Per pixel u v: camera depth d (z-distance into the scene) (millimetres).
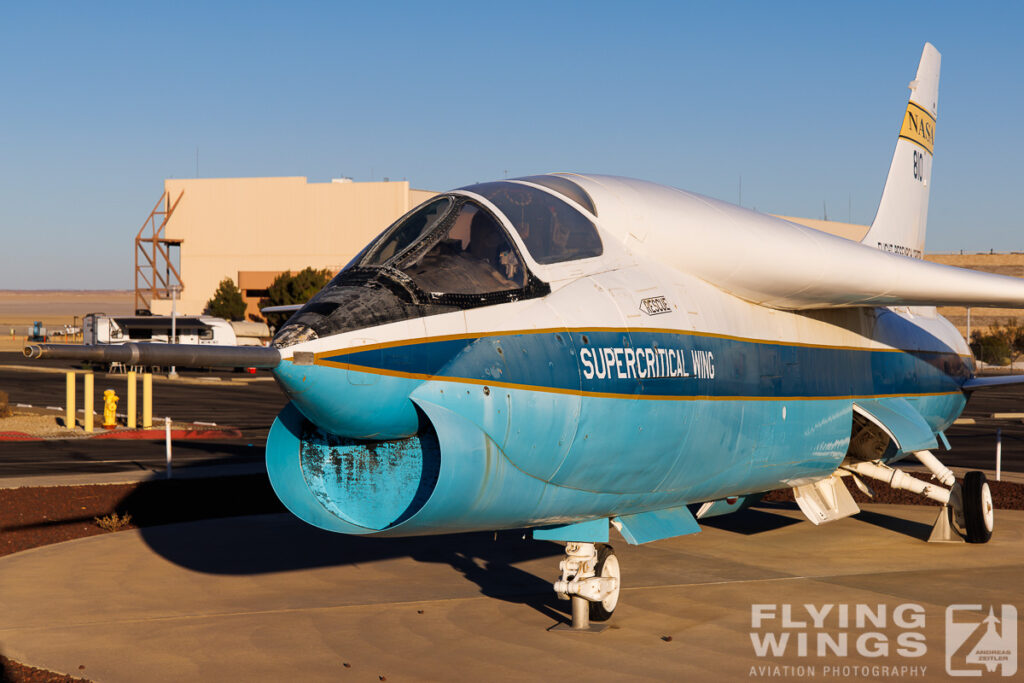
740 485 9430
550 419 6961
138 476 16906
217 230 90000
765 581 9992
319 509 6793
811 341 10203
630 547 11766
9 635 7992
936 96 15773
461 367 6582
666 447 7988
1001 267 94188
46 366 61781
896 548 11766
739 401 8789
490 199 7578
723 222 8867
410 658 7441
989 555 11359
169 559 10828
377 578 10016
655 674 7082
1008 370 78250
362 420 6355
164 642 7824
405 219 7430
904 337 12305
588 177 8633
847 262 9148
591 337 7359
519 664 7301
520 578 10008
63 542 11711
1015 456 22266
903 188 14828
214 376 55875
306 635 8023
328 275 80562
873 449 11984
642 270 8203
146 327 56969
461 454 6348
